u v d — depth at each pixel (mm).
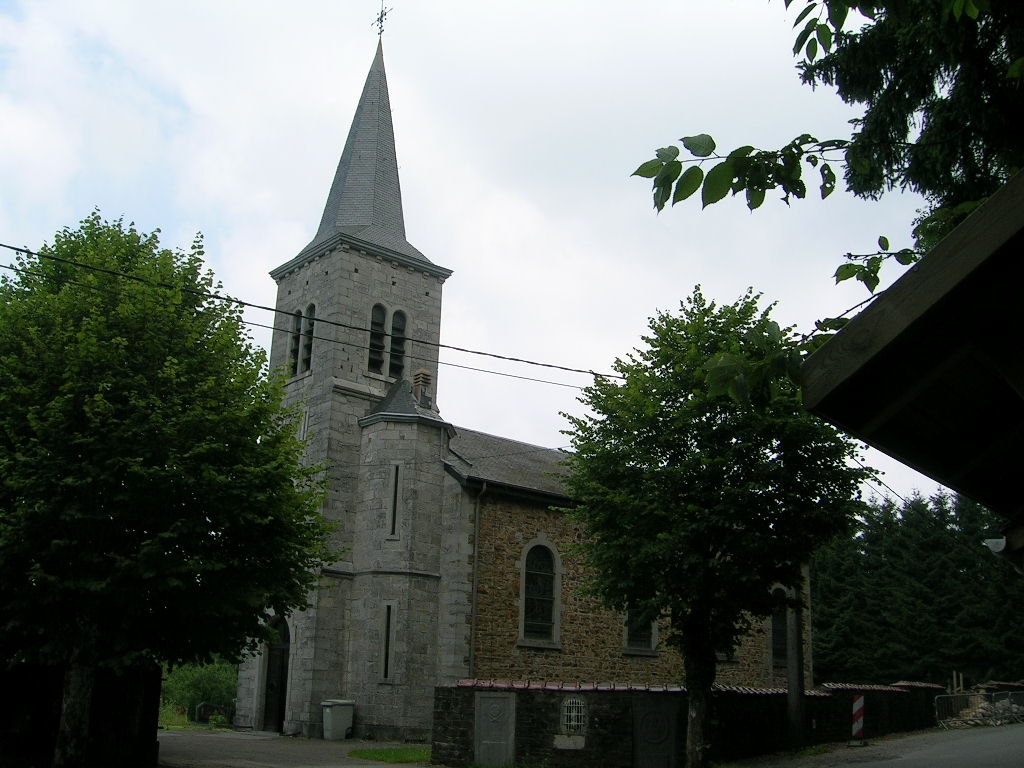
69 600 16719
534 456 36406
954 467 5305
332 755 22984
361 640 29484
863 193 12320
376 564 29781
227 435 18219
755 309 20062
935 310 3865
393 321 36094
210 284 20594
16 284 19953
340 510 31359
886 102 11859
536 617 30281
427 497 30469
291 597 19234
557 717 20688
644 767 20078
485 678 28406
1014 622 46750
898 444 4945
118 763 18781
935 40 10375
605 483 20078
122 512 16688
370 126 39406
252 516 17547
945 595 48875
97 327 17438
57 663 16578
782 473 18688
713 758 20438
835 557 51344
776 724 23047
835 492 19203
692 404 18719
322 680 29109
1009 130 10625
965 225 3793
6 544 16172
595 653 31234
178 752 22484
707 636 19797
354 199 37531
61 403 16469
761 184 4738
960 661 46500
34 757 18469
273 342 37406
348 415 32906
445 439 31594
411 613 28906
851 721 26188
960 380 4547
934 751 22047
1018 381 4078
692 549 18812
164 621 17781
